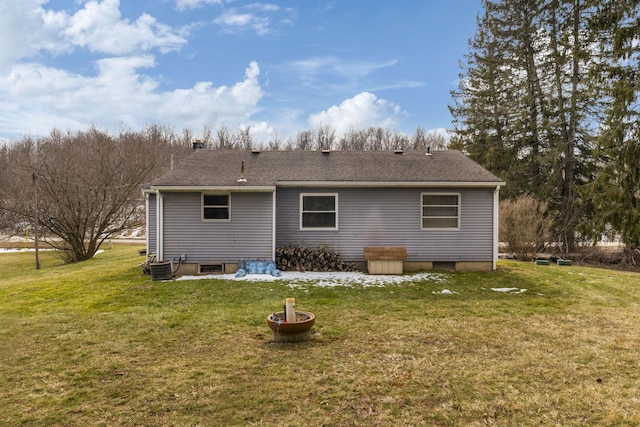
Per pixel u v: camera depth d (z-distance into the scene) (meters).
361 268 11.43
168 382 4.13
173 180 10.74
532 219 14.91
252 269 10.52
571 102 18.62
